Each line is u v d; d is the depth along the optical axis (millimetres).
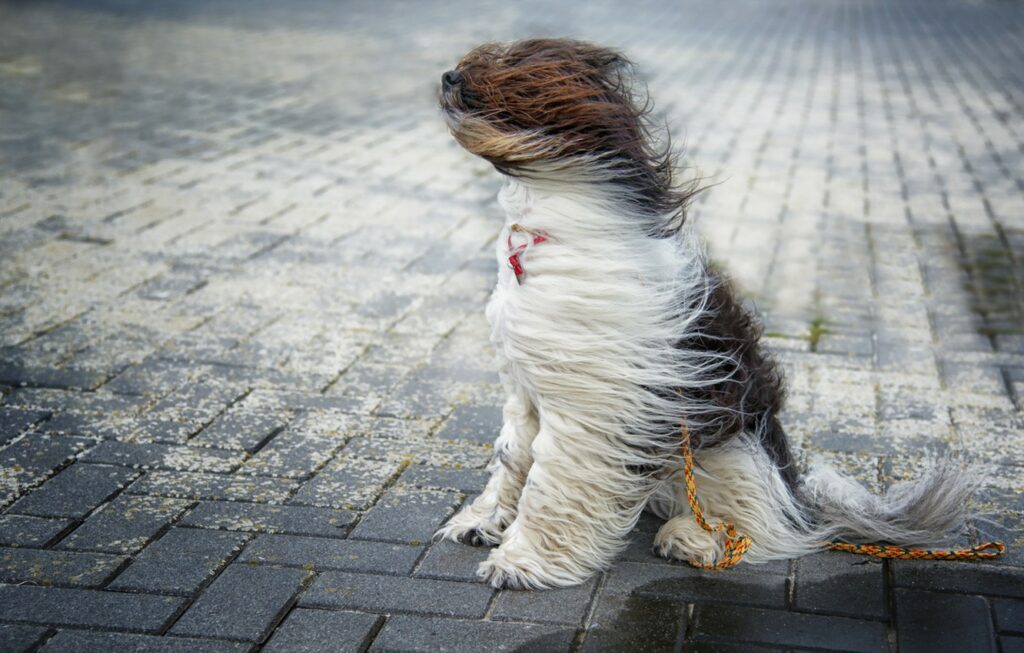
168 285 5539
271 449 3902
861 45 15086
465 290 5602
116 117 9188
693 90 11273
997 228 6809
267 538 3307
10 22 14008
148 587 3043
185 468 3746
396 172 7852
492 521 3229
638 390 2850
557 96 2641
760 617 2912
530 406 3096
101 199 6945
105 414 4141
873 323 5238
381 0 18000
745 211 7078
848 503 3266
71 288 5449
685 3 19234
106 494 3559
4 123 8820
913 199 7430
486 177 7801
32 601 2969
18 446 3869
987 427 4121
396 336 4988
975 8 20203
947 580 3086
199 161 7953
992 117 10281
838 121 9945
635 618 2904
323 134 8906
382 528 3373
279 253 6082
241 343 4855
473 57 2734
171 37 13484
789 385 4359
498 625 2873
